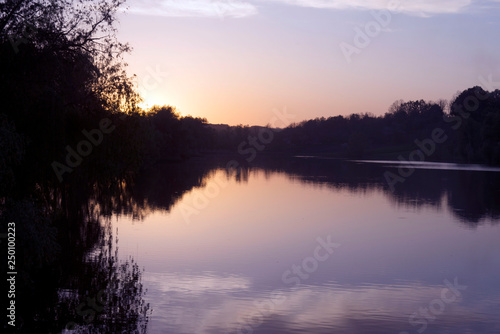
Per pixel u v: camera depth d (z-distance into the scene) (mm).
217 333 13172
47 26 17375
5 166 13984
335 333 13469
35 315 13906
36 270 18188
